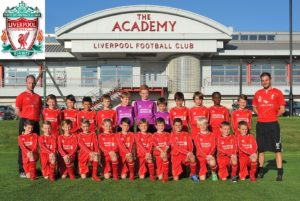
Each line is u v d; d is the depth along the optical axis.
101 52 34.84
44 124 8.41
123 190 7.09
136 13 35.50
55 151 8.31
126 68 37.81
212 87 35.88
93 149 8.42
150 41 34.91
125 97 9.16
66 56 37.28
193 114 9.07
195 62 35.91
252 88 36.12
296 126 18.20
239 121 8.70
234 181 7.80
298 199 6.42
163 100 9.18
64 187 7.35
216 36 34.84
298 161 10.75
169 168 8.47
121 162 8.31
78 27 35.22
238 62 37.75
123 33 34.78
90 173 8.73
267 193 6.83
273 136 8.07
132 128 9.09
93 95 34.09
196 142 8.19
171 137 8.25
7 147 14.37
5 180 8.04
